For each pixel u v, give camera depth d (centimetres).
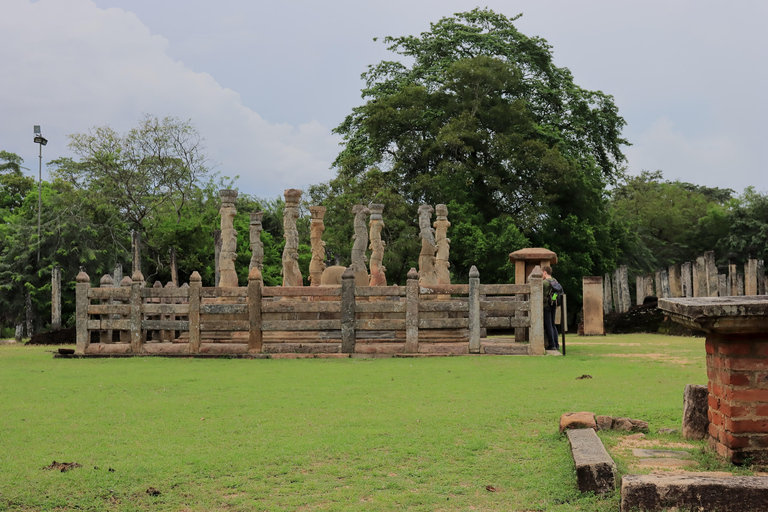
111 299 1641
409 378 1080
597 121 3894
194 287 1520
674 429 663
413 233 3469
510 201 3678
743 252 4394
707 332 533
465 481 527
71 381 1109
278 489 516
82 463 587
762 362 519
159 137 4009
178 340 1672
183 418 777
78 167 3997
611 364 1239
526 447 616
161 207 4047
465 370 1168
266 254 4125
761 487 416
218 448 631
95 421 767
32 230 3416
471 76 3534
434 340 1539
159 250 3888
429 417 748
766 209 4550
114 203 3912
